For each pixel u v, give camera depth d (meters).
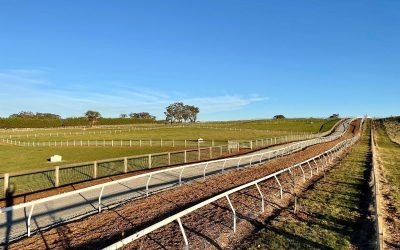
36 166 32.53
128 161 31.83
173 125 124.56
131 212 12.71
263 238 10.48
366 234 11.27
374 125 115.38
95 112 132.88
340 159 33.16
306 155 36.59
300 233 11.05
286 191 17.30
